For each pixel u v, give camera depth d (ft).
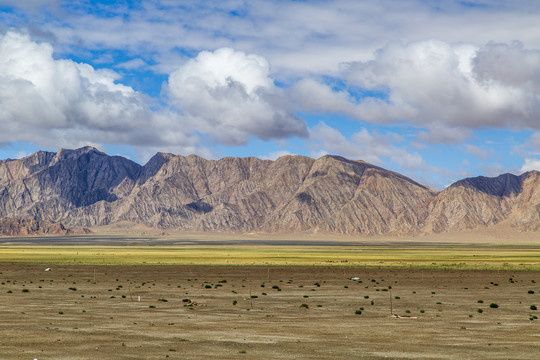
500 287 286.66
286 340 137.28
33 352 119.03
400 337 143.02
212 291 261.85
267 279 332.80
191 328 155.33
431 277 348.79
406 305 214.07
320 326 161.68
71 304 209.36
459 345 132.36
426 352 123.75
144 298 232.12
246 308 202.80
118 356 116.06
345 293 255.50
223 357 116.26
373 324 166.30
